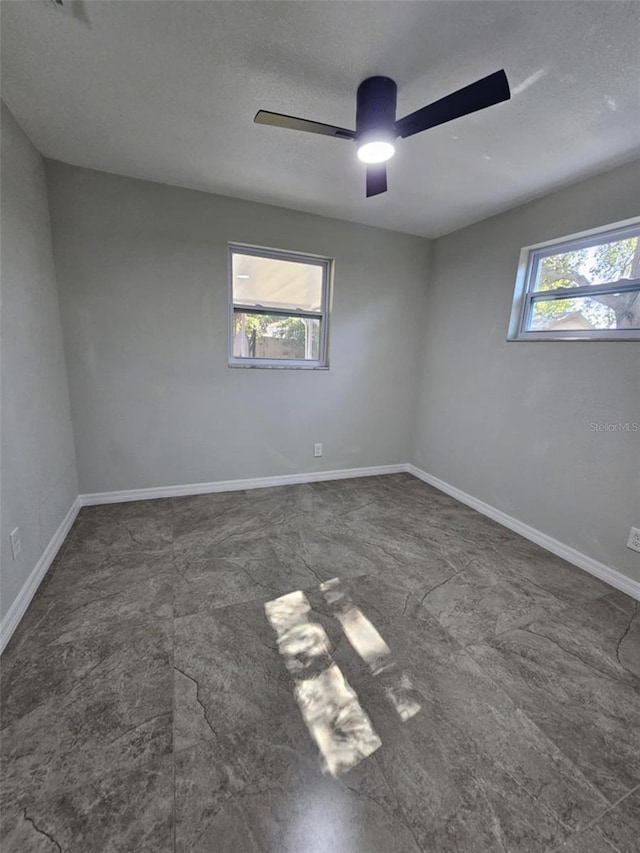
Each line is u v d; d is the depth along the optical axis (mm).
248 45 1429
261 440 3426
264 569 2223
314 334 3506
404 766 1189
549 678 1536
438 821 1053
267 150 2199
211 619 1798
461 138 1954
